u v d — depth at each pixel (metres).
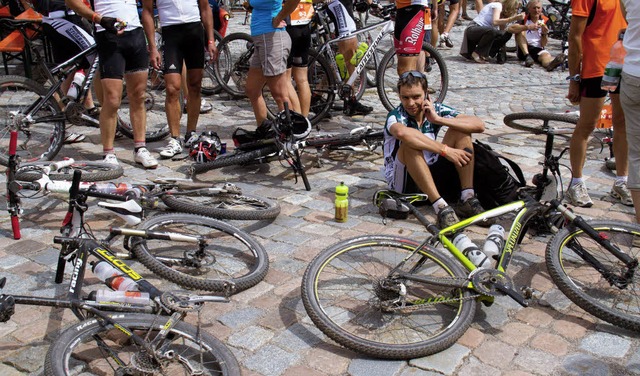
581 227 3.45
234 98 8.21
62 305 2.71
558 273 3.34
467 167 4.29
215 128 6.96
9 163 4.05
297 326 3.29
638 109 3.81
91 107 6.26
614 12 4.35
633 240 3.62
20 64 9.22
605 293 3.56
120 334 3.03
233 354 2.77
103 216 4.60
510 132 6.86
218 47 8.18
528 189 4.38
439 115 4.45
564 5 11.84
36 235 4.29
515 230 3.50
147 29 5.89
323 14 7.59
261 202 4.59
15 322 3.26
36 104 5.44
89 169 5.04
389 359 2.98
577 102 4.68
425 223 3.47
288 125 5.15
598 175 5.54
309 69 7.04
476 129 4.27
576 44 4.45
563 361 2.99
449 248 3.36
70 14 6.08
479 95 8.55
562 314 3.39
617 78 4.04
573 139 4.74
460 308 3.15
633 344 3.12
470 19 14.81
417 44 6.45
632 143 3.91
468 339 3.15
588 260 3.50
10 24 6.28
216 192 4.45
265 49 5.62
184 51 5.93
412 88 4.23
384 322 3.29
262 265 3.75
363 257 3.60
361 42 7.82
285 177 5.53
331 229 4.47
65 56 6.25
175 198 4.43
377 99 8.17
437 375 2.88
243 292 3.61
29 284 3.66
